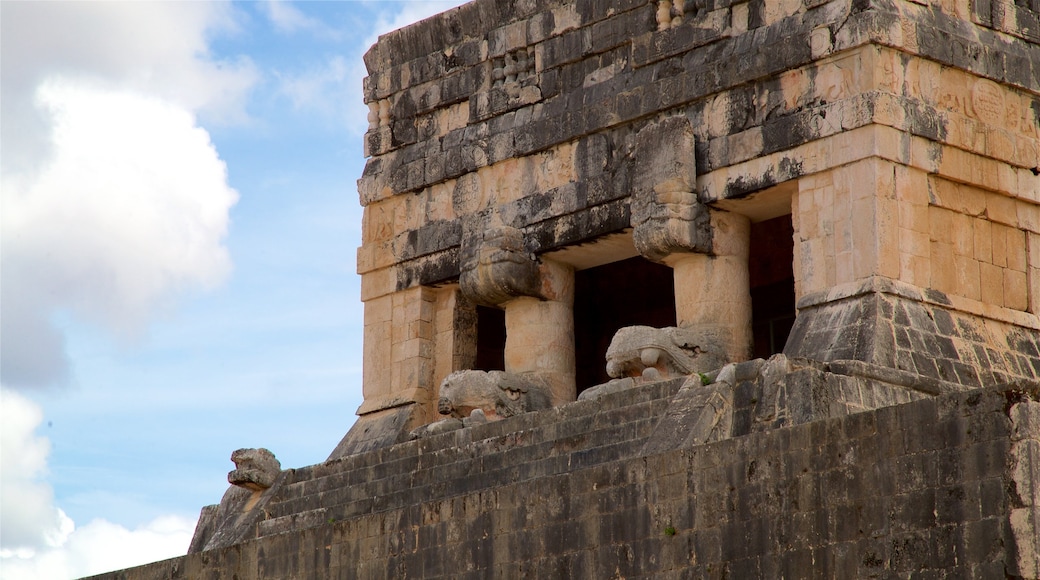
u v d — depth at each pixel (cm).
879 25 6694
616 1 7594
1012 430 4559
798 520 4947
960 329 6625
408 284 8175
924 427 4731
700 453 5219
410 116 8344
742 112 7038
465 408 7494
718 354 6969
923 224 6688
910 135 6694
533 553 5559
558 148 7681
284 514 7312
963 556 4591
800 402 5716
